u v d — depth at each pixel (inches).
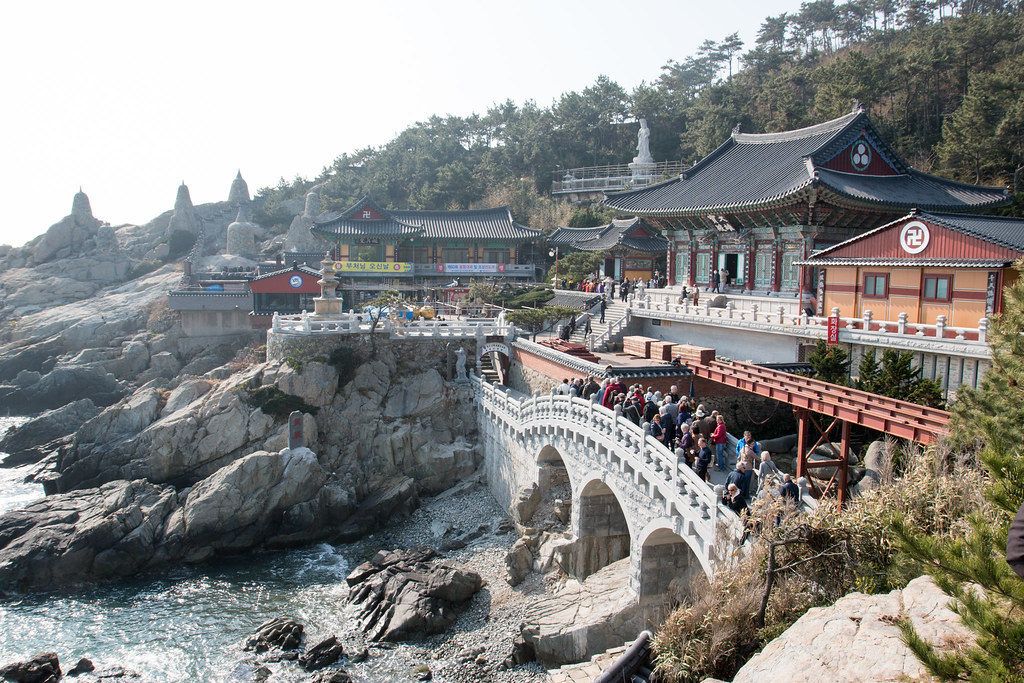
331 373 1969.7
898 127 3356.3
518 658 1142.3
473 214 3649.1
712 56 6117.1
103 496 1686.8
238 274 3533.5
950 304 1293.1
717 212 1946.4
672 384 1413.6
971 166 2618.1
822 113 3380.9
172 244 4493.1
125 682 1144.2
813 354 1374.3
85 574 1489.9
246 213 5059.1
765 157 2180.1
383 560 1459.2
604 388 1235.2
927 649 362.3
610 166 4820.4
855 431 1227.9
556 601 1190.3
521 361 2010.3
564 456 1333.7
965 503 654.5
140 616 1359.5
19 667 1138.7
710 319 1791.3
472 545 1524.4
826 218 1823.3
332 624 1311.5
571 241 3329.2
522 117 5354.3
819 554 677.9
